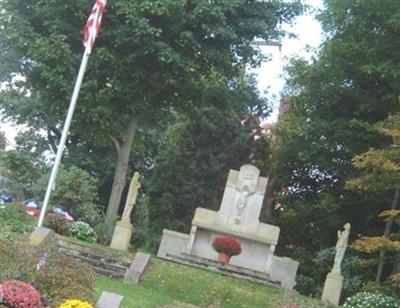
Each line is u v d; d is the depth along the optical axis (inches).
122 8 789.9
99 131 862.5
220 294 609.6
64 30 826.2
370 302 636.1
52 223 741.3
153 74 843.4
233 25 861.2
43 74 798.5
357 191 841.5
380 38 859.4
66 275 369.4
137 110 869.2
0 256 372.8
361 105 879.7
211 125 1123.9
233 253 745.0
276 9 882.8
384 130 719.7
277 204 1020.5
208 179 1117.7
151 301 523.8
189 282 621.9
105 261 639.8
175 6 791.1
